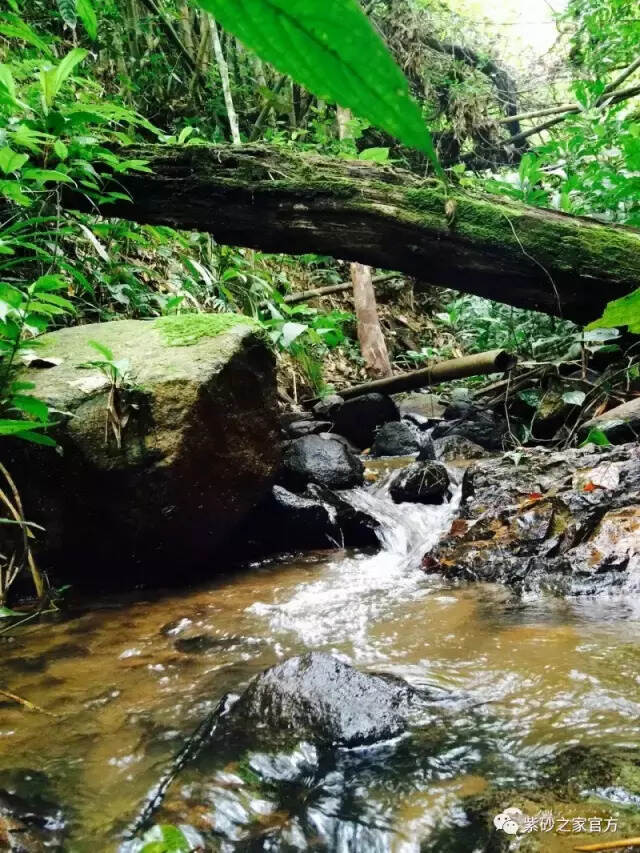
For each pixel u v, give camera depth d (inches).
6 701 61.9
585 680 59.6
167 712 59.5
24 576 93.7
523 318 223.1
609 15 310.3
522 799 44.6
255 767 50.2
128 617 85.3
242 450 104.7
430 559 103.3
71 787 48.4
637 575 84.7
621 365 167.8
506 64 457.1
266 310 213.2
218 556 110.7
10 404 88.3
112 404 93.3
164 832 43.3
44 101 114.4
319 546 120.5
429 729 54.1
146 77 260.1
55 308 87.6
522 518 101.4
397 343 321.7
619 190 175.6
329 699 55.6
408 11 372.8
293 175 137.4
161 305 172.1
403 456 187.0
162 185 139.6
